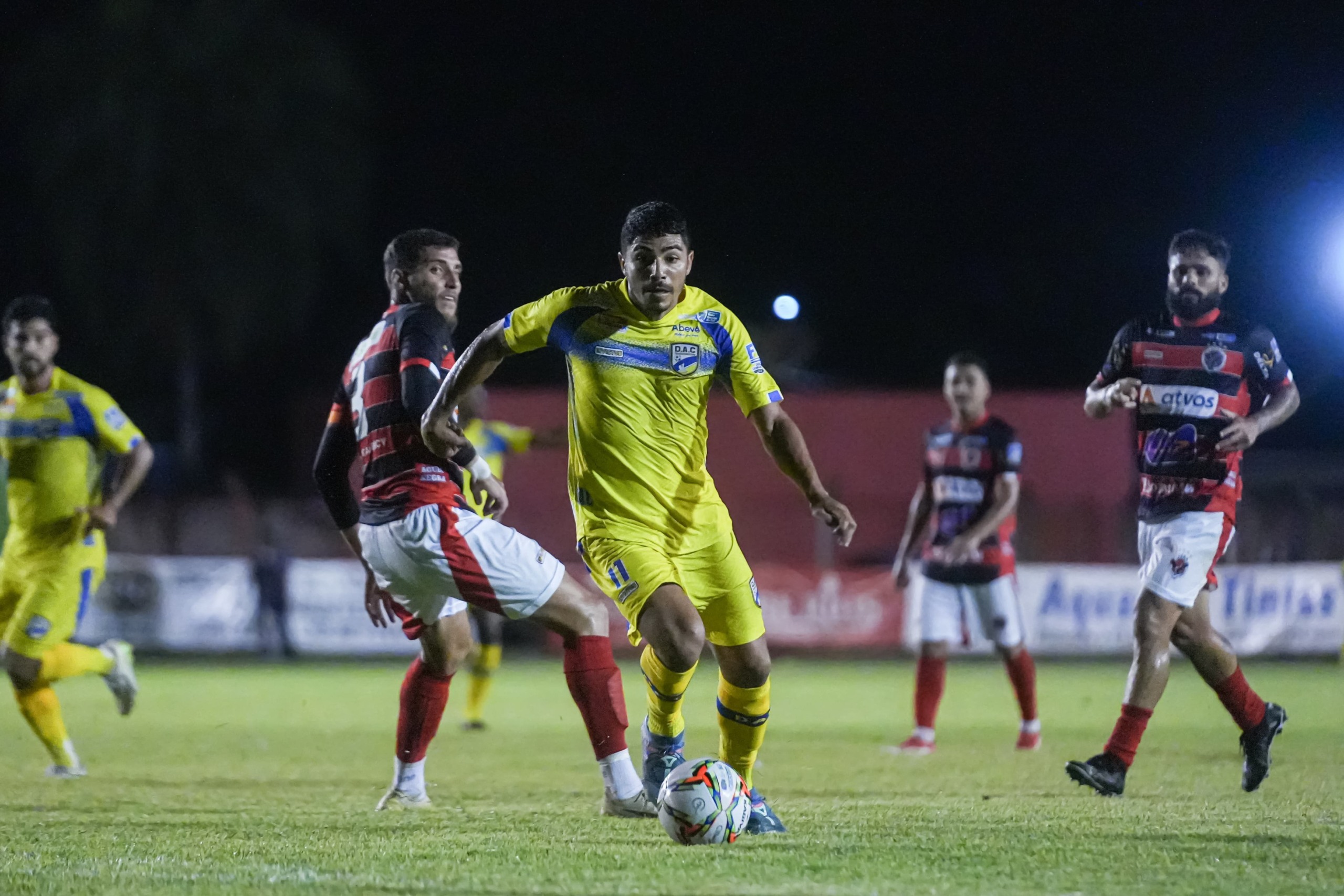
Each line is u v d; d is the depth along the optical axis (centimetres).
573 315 2084
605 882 1614
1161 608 2467
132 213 11300
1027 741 3512
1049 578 7700
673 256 2011
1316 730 3925
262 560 7875
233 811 2312
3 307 11575
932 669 3509
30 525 3000
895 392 9800
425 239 2330
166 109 11438
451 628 2323
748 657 2083
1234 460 2511
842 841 1900
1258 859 1761
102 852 1869
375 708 4891
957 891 1559
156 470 11350
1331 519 8906
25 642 2922
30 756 3334
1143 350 2525
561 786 2700
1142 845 1864
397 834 2019
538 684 6131
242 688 5878
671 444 2080
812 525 9244
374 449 2219
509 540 2191
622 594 2053
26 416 2997
